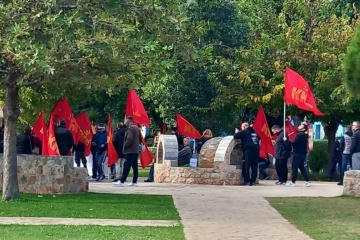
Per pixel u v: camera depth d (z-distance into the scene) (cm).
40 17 1933
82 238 1495
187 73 3897
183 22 2112
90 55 1978
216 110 3906
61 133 2642
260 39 3872
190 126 3319
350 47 1559
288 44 3662
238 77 3697
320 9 3972
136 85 2242
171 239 1506
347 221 1850
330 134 3781
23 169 2395
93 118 4469
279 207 2134
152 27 2089
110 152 2916
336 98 3506
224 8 3919
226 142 3011
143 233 1585
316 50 3634
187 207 2102
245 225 1759
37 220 1783
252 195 2477
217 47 3869
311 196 2461
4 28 1959
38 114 3072
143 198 2311
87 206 2066
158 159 3197
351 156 2920
